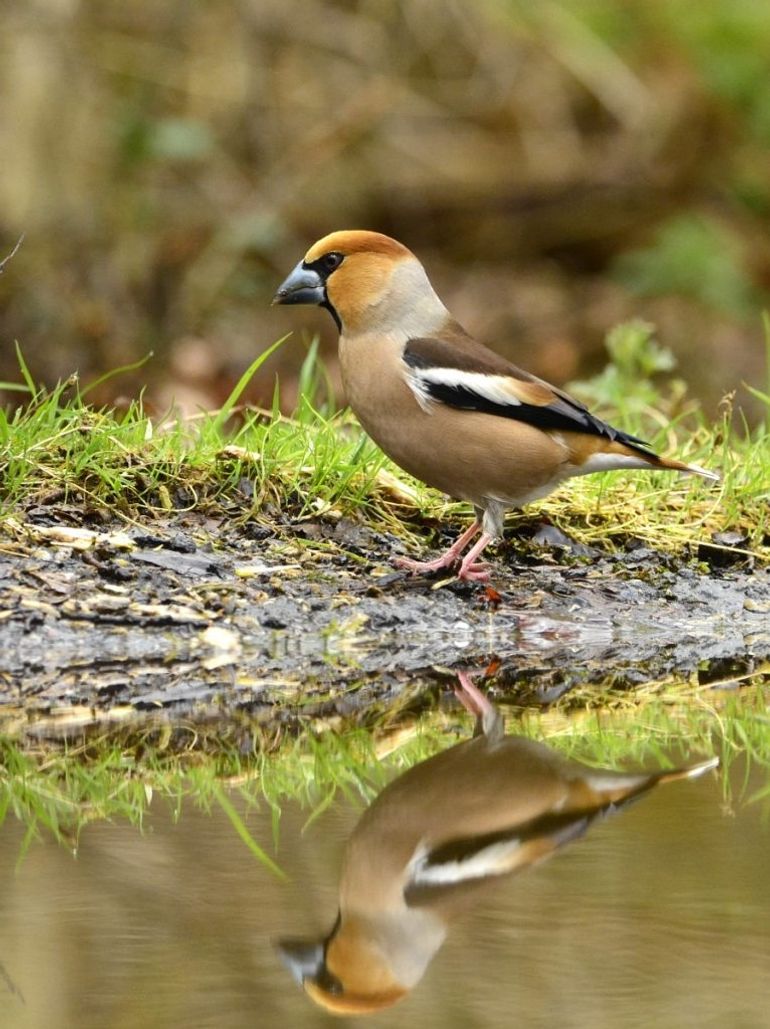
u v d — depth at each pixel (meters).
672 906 6.27
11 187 22.34
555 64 28.36
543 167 28.09
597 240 28.03
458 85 28.05
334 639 10.35
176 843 7.01
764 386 22.64
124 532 10.91
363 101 26.38
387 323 10.77
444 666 10.23
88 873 6.63
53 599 10.12
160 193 24.42
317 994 5.55
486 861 6.83
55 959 5.80
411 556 11.41
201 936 6.00
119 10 24.33
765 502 12.66
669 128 28.16
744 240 27.55
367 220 27.75
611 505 12.33
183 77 24.95
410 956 5.83
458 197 28.03
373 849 6.92
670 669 10.35
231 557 10.95
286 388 18.77
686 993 5.51
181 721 8.86
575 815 7.43
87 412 11.58
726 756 8.45
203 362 20.52
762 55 28.23
